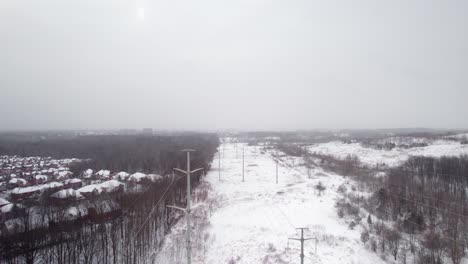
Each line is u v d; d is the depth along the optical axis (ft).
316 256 91.76
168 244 103.86
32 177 215.92
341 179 215.10
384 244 96.89
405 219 114.42
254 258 91.86
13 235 92.38
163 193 149.69
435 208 119.03
